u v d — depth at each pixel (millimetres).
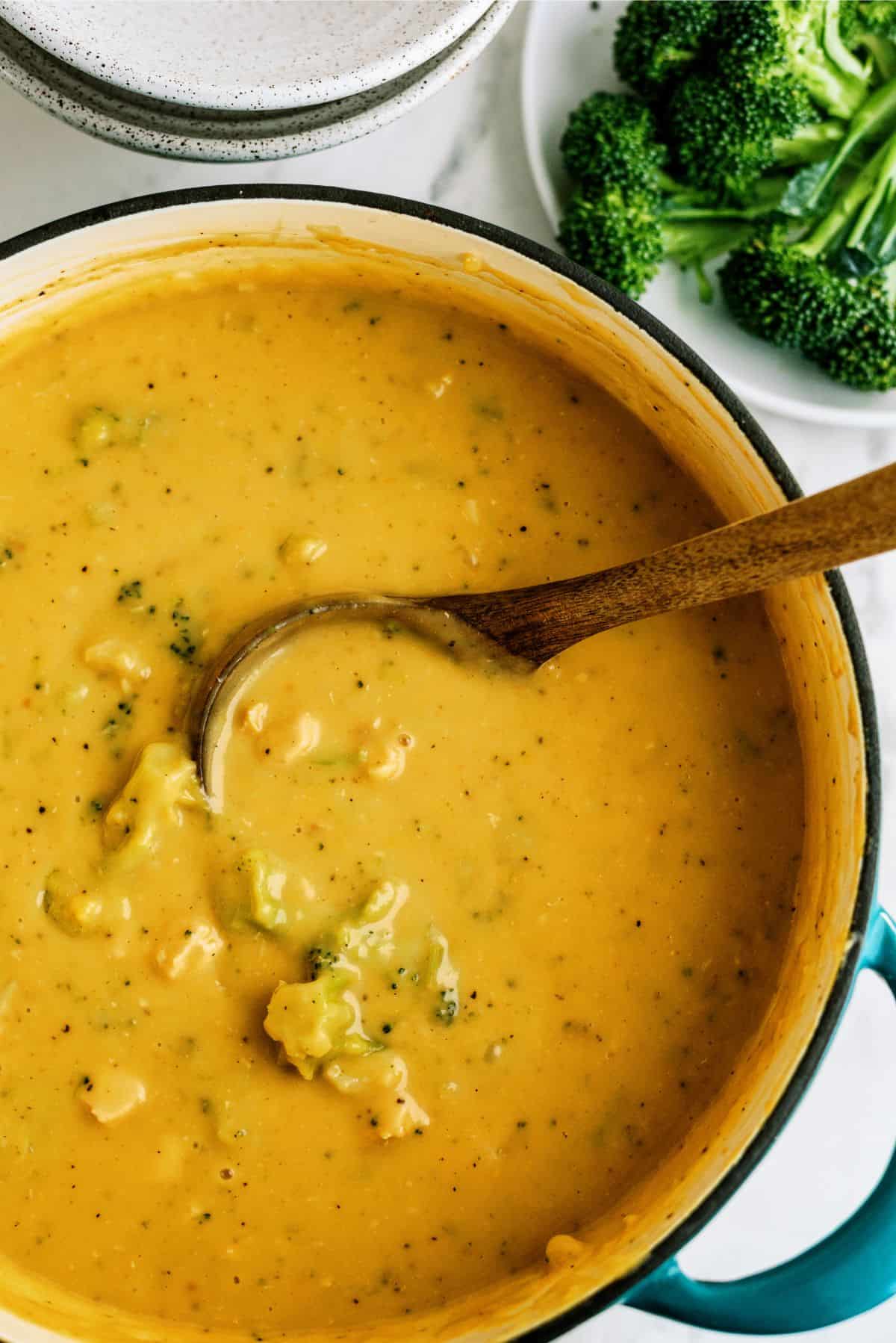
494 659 529
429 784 528
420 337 546
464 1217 525
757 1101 516
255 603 532
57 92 524
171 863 522
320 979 516
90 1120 520
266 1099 521
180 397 539
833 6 581
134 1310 522
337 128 533
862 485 435
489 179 595
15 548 532
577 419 545
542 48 590
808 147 596
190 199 519
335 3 528
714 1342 585
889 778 598
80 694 527
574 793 532
